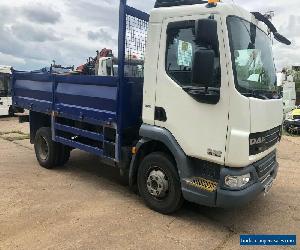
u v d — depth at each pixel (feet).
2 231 14.80
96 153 20.40
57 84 22.81
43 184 21.24
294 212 18.54
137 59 18.80
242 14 15.58
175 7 16.07
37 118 25.82
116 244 14.12
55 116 23.22
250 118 14.47
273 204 19.66
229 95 14.47
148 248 13.98
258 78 16.39
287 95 27.14
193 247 14.30
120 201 18.89
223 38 14.48
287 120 52.31
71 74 22.82
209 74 13.74
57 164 24.67
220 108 14.75
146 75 17.19
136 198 19.48
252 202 19.83
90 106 20.30
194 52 14.96
